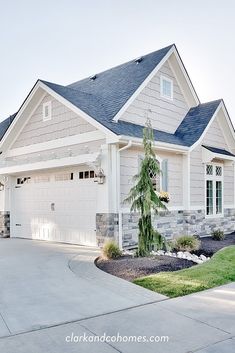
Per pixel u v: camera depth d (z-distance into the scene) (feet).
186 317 15.93
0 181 49.26
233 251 32.17
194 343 13.15
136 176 29.45
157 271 24.39
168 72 46.52
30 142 46.11
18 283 21.90
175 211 41.52
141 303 17.93
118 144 34.63
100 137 35.94
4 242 41.68
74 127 39.27
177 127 47.26
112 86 44.75
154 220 38.42
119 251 29.32
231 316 16.06
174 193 41.68
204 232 45.16
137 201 29.14
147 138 29.89
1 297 18.98
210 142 47.93
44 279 22.88
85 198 37.78
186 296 19.30
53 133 42.29
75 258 29.99
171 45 45.68
